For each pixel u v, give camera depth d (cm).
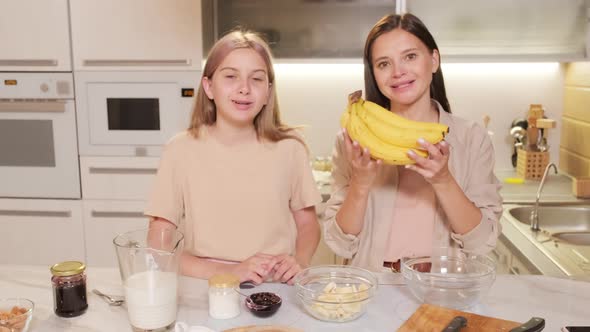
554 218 238
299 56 269
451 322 103
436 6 260
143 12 256
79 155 271
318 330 107
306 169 163
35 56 262
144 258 106
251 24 268
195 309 117
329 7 264
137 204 273
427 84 143
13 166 273
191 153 157
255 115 153
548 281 129
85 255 279
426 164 122
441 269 128
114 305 119
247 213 155
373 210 154
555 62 284
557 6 256
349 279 125
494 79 295
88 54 261
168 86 262
